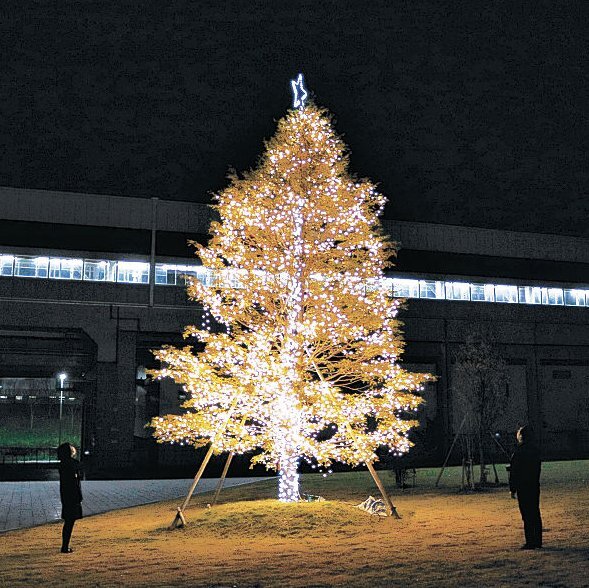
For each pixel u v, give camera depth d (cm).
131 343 4400
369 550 1152
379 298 1688
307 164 1702
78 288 4366
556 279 5462
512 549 1082
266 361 1608
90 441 4409
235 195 1722
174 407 4525
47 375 4497
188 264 4591
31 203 4444
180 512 1498
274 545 1245
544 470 3117
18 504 2273
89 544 1373
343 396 1639
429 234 5216
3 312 4231
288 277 1662
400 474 2427
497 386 2480
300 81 1820
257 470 3916
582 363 5462
